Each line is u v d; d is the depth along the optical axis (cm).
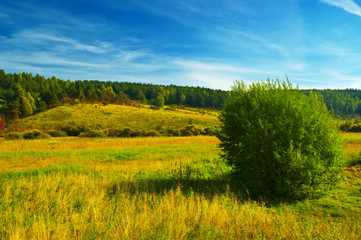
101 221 516
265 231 460
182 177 971
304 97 852
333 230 462
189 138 3428
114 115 8388
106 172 1091
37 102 11388
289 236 442
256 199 772
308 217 599
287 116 792
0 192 730
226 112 937
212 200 688
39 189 738
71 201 662
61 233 433
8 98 11619
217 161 1366
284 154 746
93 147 2270
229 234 447
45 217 527
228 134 903
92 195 714
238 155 856
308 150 755
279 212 639
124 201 654
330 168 765
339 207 680
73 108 9062
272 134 769
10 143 2678
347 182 937
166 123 7744
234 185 868
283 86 869
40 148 2202
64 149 2108
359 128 5241
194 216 541
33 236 427
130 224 471
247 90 933
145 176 1015
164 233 440
